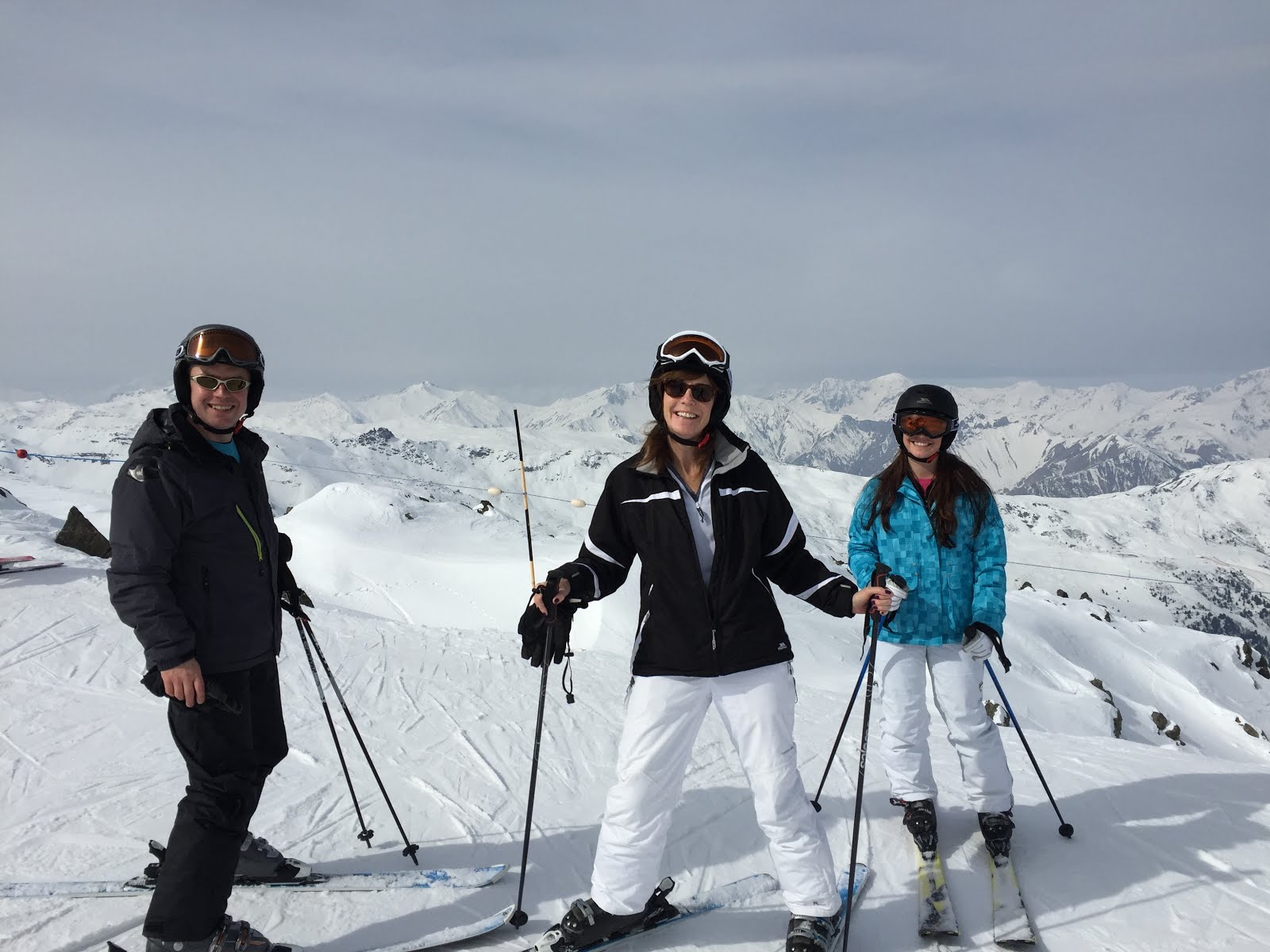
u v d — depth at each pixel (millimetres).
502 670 6707
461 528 24359
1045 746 4973
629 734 2559
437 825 3691
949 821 3730
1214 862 3297
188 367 2436
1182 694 28000
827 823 3721
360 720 5297
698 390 2406
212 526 2422
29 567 8969
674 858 3428
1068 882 3176
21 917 2691
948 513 3271
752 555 2510
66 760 4320
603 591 2656
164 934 2314
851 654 15109
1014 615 28641
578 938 2559
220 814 2387
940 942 2781
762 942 2725
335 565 20875
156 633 2254
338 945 2652
